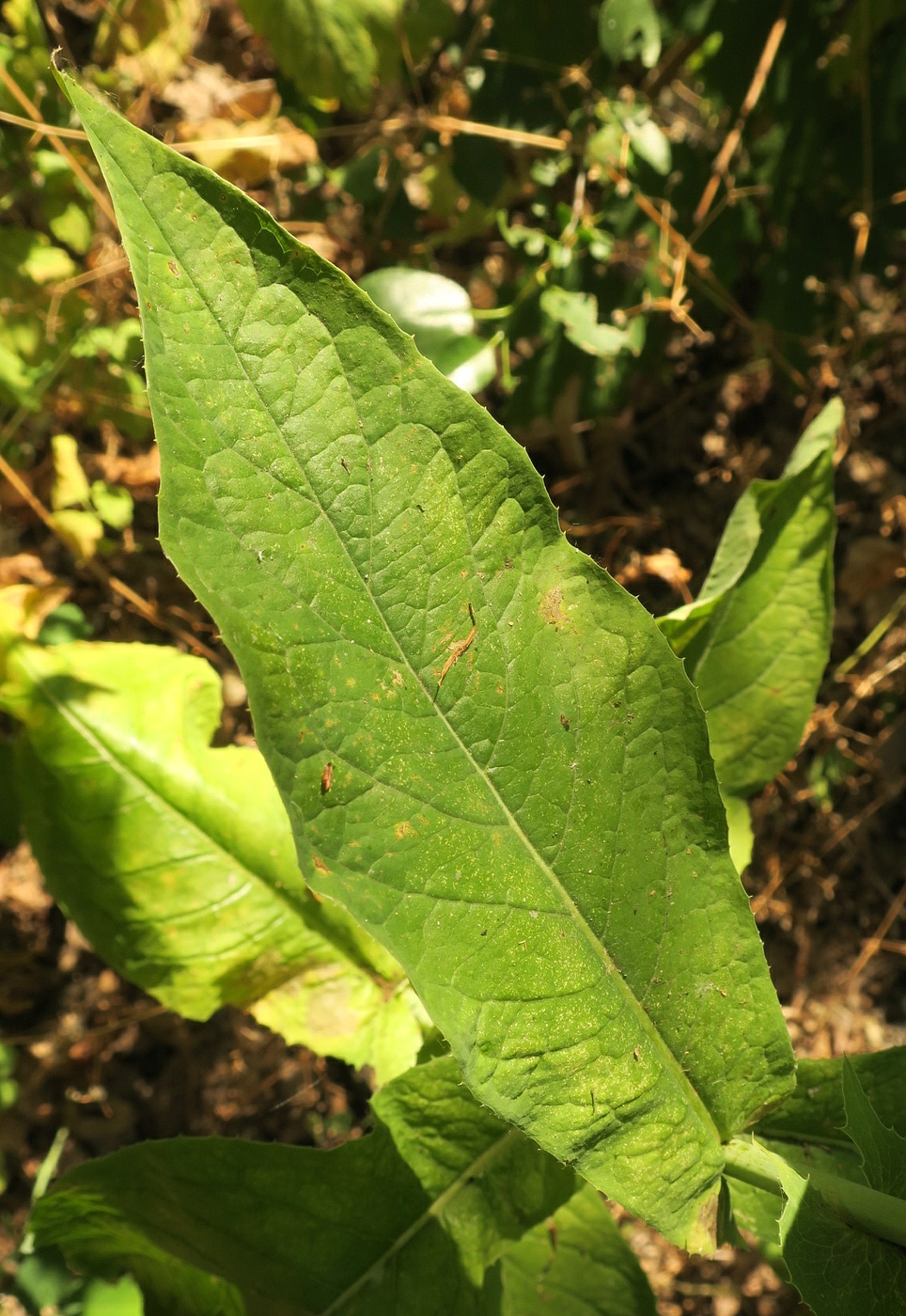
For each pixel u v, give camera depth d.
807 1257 0.18
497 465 0.16
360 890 0.16
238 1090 0.36
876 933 0.43
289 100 0.37
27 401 0.34
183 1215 0.22
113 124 0.14
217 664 0.37
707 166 0.37
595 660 0.17
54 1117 0.36
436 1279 0.23
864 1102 0.19
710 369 0.42
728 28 0.34
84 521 0.35
